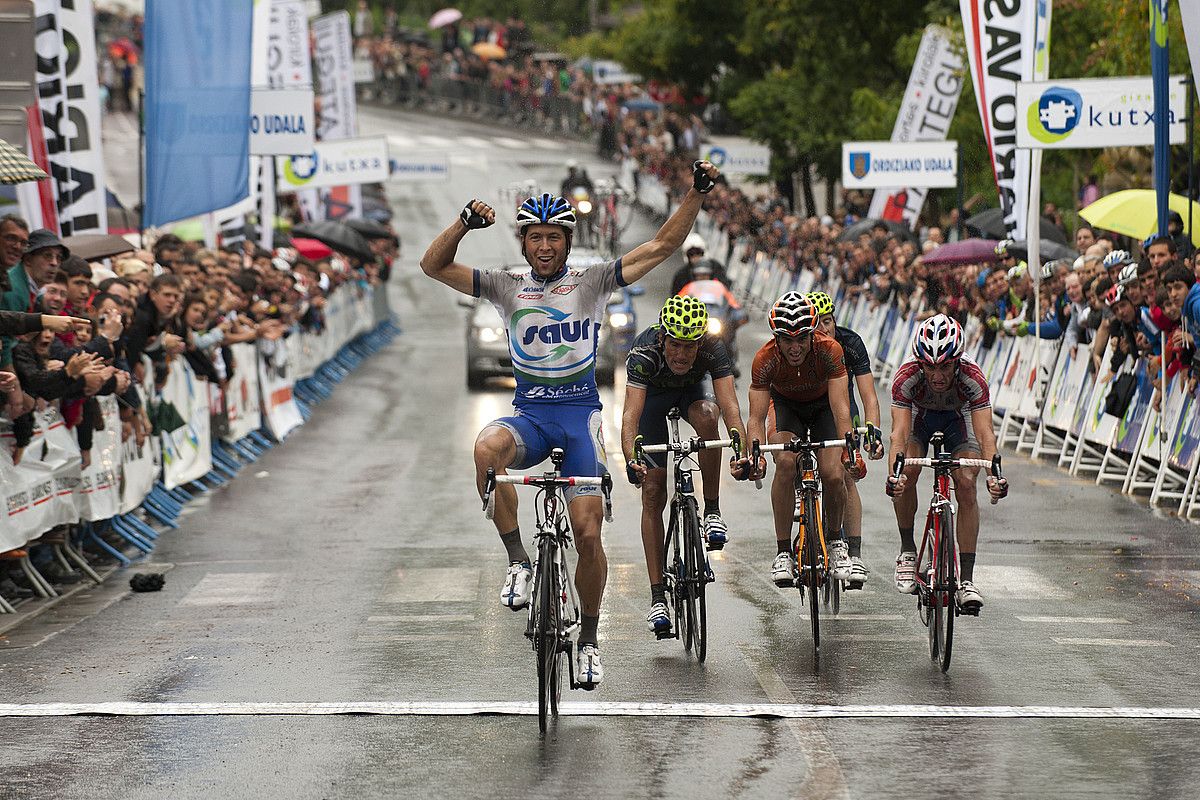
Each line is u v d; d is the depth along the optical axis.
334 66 104.38
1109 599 30.66
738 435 24.97
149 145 53.47
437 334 112.38
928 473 49.84
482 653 26.22
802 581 26.70
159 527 41.44
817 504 26.67
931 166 74.94
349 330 91.38
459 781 18.89
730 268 128.00
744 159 123.81
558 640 21.50
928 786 18.47
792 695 23.11
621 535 39.25
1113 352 46.56
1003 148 57.62
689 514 25.84
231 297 51.06
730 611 29.83
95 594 32.91
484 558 36.00
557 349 22.02
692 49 147.25
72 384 31.05
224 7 53.47
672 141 158.75
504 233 161.50
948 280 67.06
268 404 59.19
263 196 73.62
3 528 30.34
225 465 51.72
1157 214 46.19
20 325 29.25
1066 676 24.22
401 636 27.72
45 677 25.03
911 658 25.67
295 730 21.39
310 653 26.45
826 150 117.25
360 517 42.50
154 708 22.67
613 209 141.50
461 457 53.97
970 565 25.86
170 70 53.31
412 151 199.75
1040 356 54.03
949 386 26.66
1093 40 77.75
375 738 20.92
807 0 114.50
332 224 89.94
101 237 44.19
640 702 22.77
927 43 79.94
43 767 19.72
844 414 26.92
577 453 22.12
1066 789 18.31
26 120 35.75
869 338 83.75
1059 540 37.53
